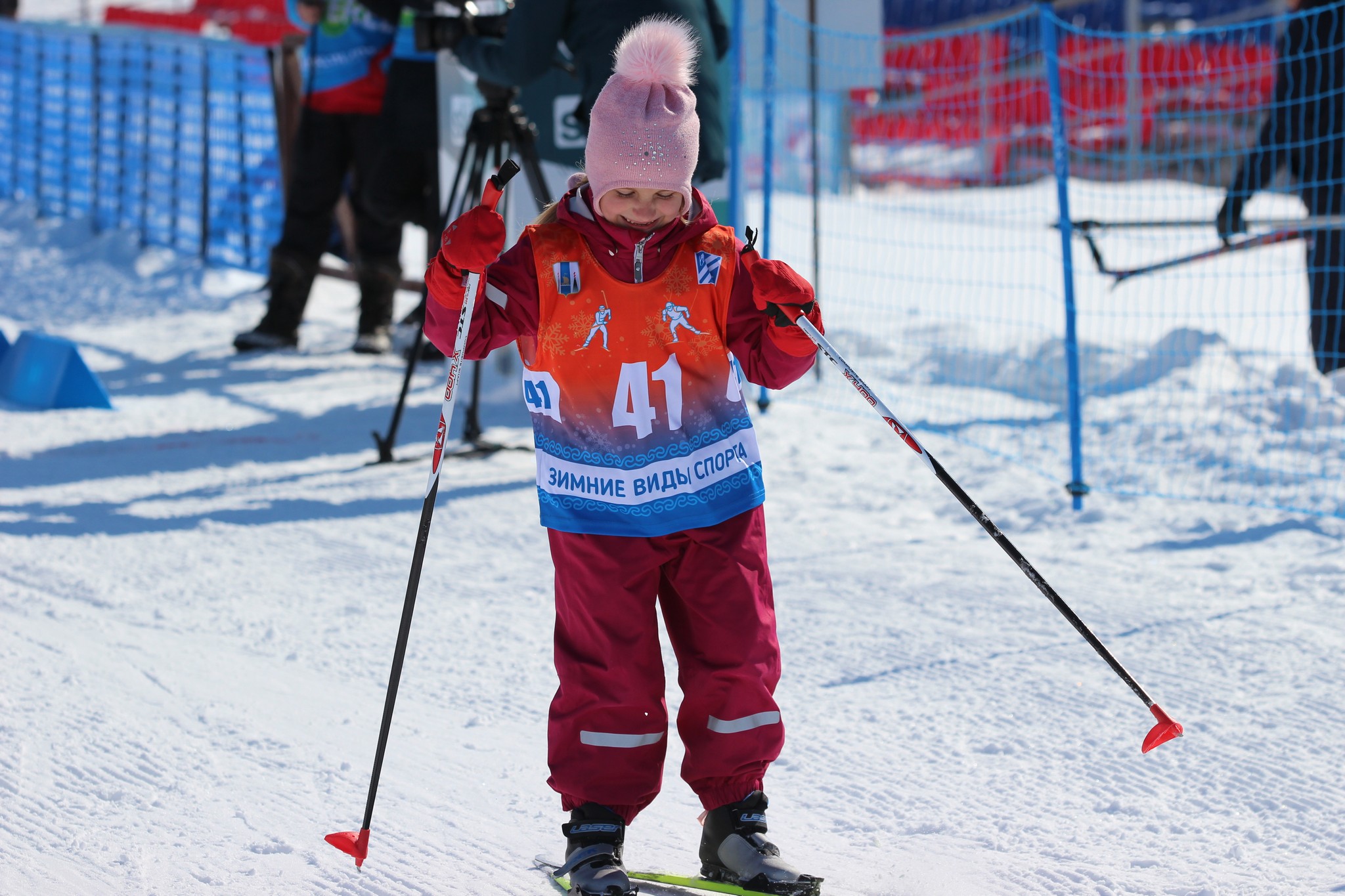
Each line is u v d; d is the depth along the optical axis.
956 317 25.64
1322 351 19.61
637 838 7.59
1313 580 11.66
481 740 8.95
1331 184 18.59
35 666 10.00
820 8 21.66
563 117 18.36
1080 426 14.47
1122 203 38.62
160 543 13.26
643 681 6.72
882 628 10.90
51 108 35.66
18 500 14.65
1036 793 7.98
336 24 22.31
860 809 7.88
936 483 15.46
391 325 25.11
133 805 7.87
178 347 24.36
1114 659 6.72
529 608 11.57
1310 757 8.24
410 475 16.00
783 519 14.19
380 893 6.85
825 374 21.47
